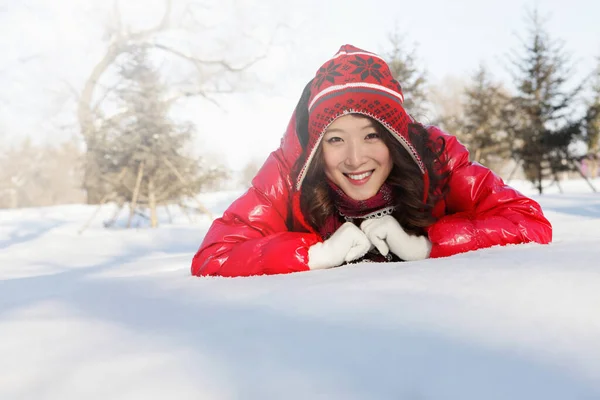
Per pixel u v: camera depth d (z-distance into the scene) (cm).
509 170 1903
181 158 896
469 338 55
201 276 135
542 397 42
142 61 904
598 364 48
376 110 140
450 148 163
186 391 45
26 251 507
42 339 64
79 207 1207
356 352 52
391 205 157
